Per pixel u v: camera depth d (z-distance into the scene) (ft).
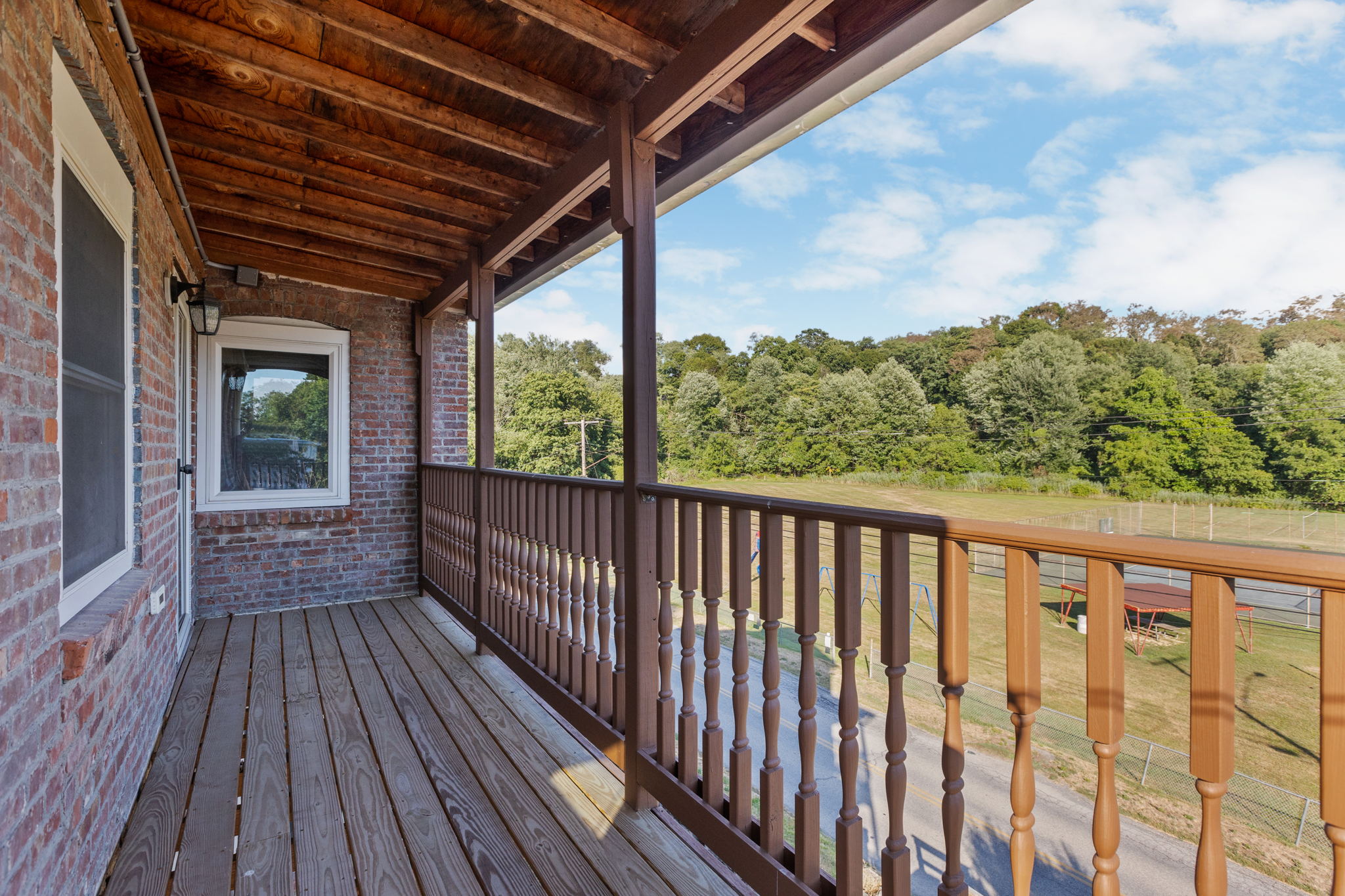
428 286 17.13
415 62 7.93
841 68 6.49
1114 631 3.13
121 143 6.67
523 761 8.19
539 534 10.09
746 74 7.56
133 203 7.57
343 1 6.72
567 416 60.34
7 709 3.50
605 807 7.11
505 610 11.50
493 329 13.08
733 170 8.73
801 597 4.91
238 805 7.09
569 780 7.72
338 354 17.11
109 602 5.89
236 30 7.40
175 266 11.68
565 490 9.29
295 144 10.05
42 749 4.08
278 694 10.44
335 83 8.01
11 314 3.67
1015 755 3.58
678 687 14.47
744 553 5.79
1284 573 2.50
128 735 6.77
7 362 3.60
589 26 6.64
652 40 7.08
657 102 7.04
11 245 3.67
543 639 9.96
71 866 4.73
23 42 3.91
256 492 16.26
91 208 5.96
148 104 7.30
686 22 6.95
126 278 7.31
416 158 10.00
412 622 14.97
